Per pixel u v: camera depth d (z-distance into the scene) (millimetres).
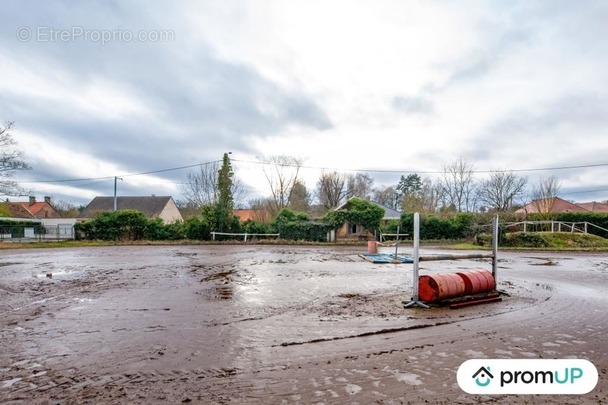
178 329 5680
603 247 23297
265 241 27125
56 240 27625
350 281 10281
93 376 3945
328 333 5512
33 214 51531
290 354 4621
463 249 22750
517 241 24250
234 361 4379
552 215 31172
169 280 10359
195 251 20641
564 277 11500
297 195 50344
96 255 18062
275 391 3580
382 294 8492
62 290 8906
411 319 6359
